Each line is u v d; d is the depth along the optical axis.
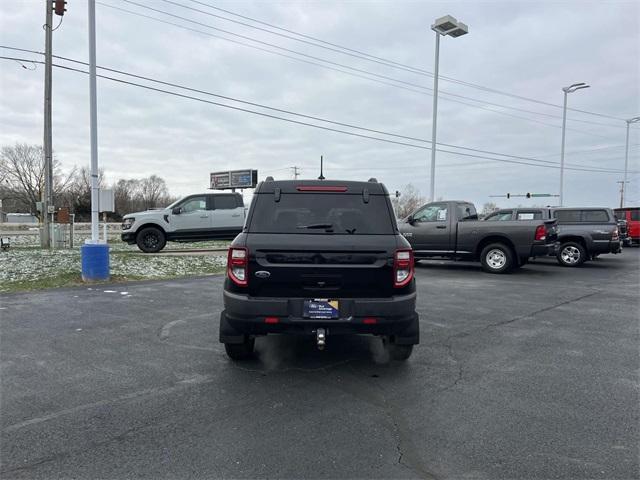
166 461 2.90
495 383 4.29
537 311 7.59
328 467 2.83
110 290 9.52
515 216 13.86
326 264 4.23
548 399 3.91
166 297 8.74
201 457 2.95
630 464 2.86
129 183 90.69
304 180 4.64
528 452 3.02
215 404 3.80
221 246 20.89
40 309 7.59
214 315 7.18
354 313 4.21
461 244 13.09
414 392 4.07
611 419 3.51
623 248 24.36
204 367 4.74
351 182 4.62
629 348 5.45
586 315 7.29
